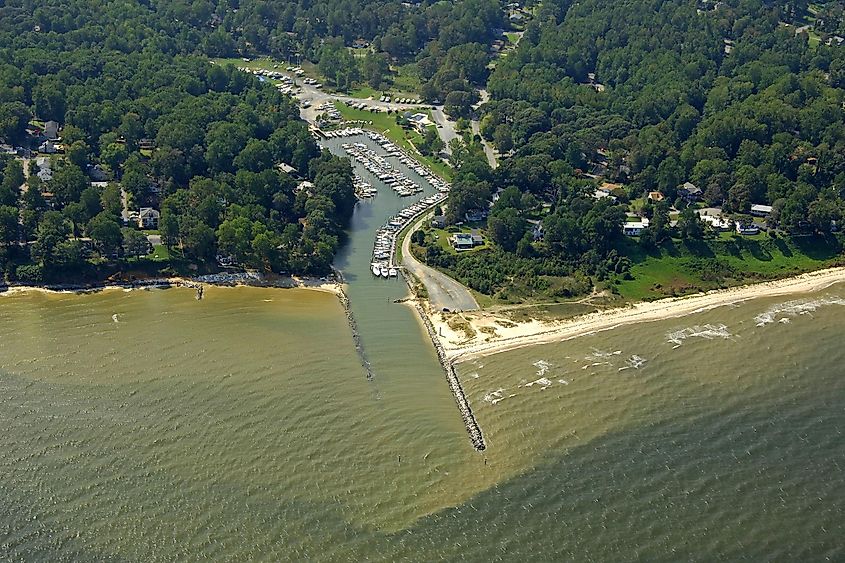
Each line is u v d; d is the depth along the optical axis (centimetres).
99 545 17838
